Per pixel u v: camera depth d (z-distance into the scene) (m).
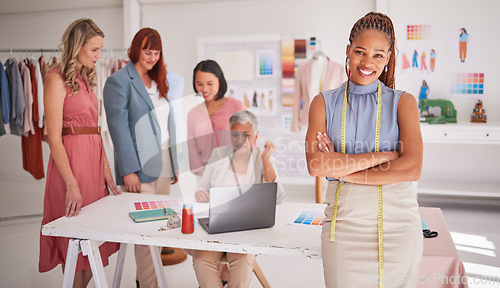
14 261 3.29
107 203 2.34
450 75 5.06
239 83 5.39
